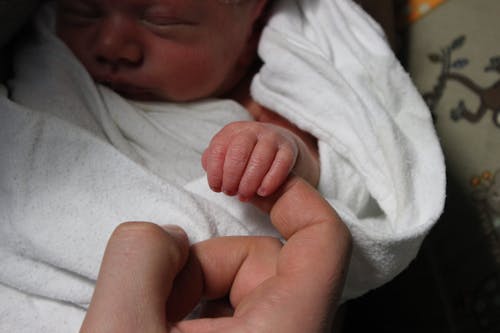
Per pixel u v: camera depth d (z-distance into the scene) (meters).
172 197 0.28
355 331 0.45
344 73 0.35
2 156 0.28
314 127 0.33
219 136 0.28
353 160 0.32
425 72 0.44
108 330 0.22
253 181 0.27
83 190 0.28
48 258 0.28
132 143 0.33
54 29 0.33
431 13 0.44
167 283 0.23
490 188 0.41
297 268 0.24
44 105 0.31
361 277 0.31
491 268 0.40
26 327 0.28
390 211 0.32
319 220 0.25
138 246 0.23
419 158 0.33
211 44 0.33
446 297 0.42
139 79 0.33
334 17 0.37
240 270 0.26
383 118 0.33
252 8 0.35
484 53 0.42
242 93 0.38
